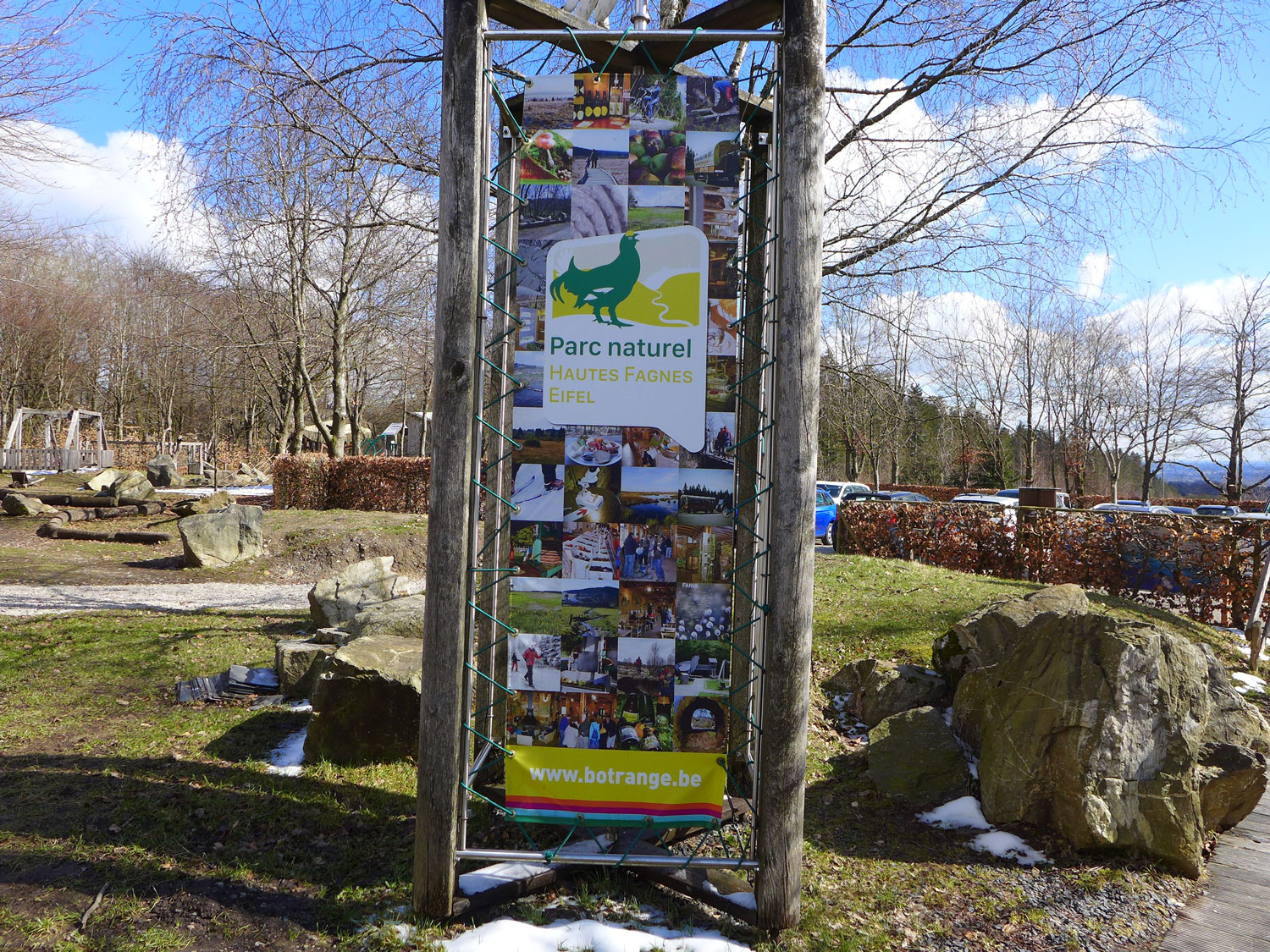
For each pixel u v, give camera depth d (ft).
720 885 10.07
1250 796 13.01
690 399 9.86
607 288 9.86
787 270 9.44
